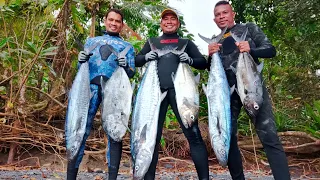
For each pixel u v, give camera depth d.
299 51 9.66
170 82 3.78
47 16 6.43
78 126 3.36
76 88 3.45
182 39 3.99
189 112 3.43
